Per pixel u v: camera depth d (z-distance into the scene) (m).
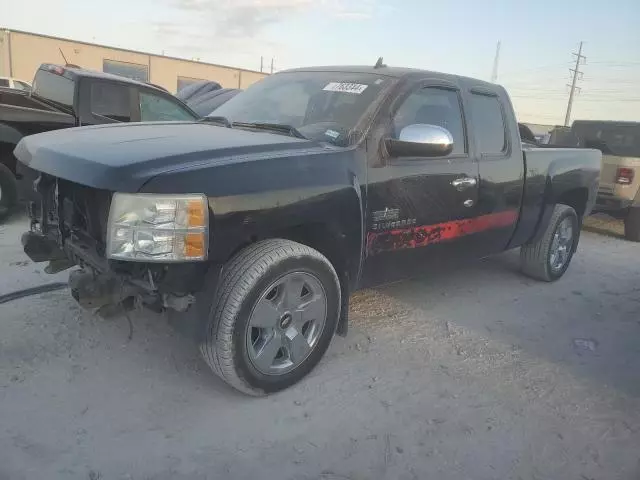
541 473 2.63
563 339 4.18
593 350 4.02
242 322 2.78
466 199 4.00
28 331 3.52
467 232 4.14
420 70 3.88
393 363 3.56
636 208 7.90
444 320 4.34
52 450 2.50
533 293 5.18
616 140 8.94
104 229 2.79
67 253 3.20
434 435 2.85
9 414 2.72
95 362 3.25
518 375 3.54
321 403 3.05
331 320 3.23
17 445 2.51
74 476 2.37
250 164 2.80
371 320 4.22
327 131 3.40
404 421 2.95
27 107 6.26
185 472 2.45
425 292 4.95
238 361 2.83
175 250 2.54
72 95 6.30
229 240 2.71
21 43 30.19
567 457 2.76
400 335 3.99
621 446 2.88
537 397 3.29
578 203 5.73
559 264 5.61
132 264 2.68
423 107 3.73
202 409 2.91
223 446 2.64
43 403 2.83
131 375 3.15
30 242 3.29
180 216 2.53
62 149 2.93
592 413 3.16
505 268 5.90
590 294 5.32
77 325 3.65
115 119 6.61
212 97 9.42
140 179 2.49
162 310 2.88
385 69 3.86
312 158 3.04
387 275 3.69
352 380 3.30
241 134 3.38
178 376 3.18
